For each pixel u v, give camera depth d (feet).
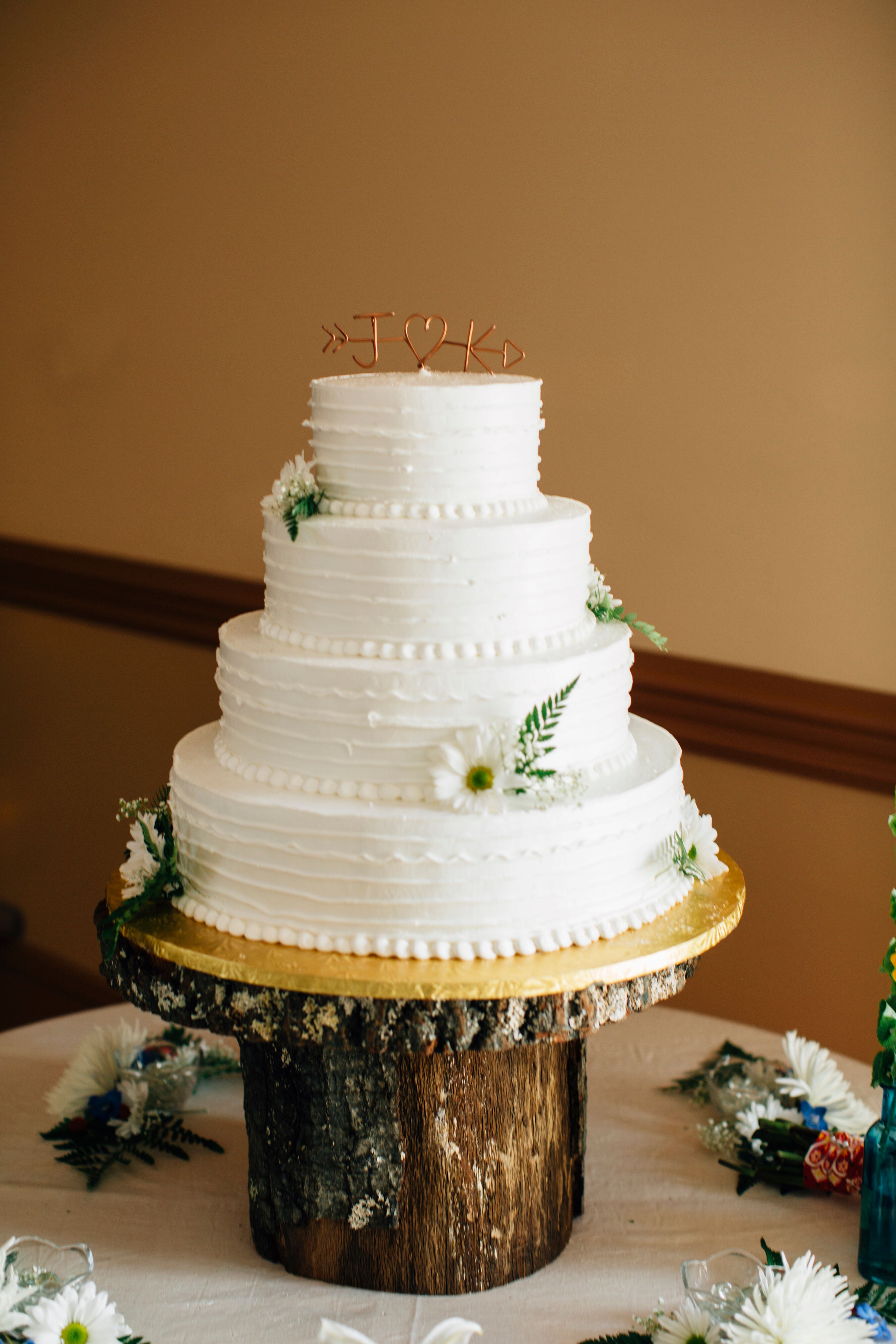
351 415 7.07
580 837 6.76
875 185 10.58
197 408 15.97
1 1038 10.49
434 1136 7.11
